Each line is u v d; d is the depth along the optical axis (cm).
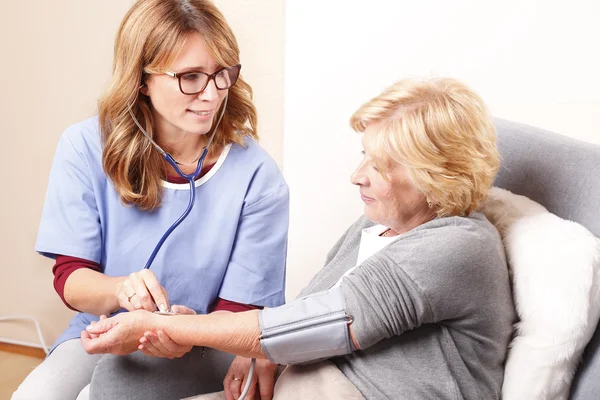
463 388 107
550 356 107
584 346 110
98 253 148
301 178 212
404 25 188
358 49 195
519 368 109
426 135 108
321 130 205
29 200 241
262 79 211
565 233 113
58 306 248
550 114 168
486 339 109
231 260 154
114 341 114
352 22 194
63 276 143
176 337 112
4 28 231
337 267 136
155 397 124
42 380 142
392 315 105
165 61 132
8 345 253
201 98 135
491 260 107
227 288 153
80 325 155
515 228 120
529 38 175
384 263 107
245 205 153
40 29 228
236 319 111
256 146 158
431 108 109
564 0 169
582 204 121
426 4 184
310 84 203
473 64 182
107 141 142
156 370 125
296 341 107
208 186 151
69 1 224
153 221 149
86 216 146
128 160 141
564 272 108
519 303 112
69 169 147
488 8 178
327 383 109
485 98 182
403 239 110
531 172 133
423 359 108
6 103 237
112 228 148
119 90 138
